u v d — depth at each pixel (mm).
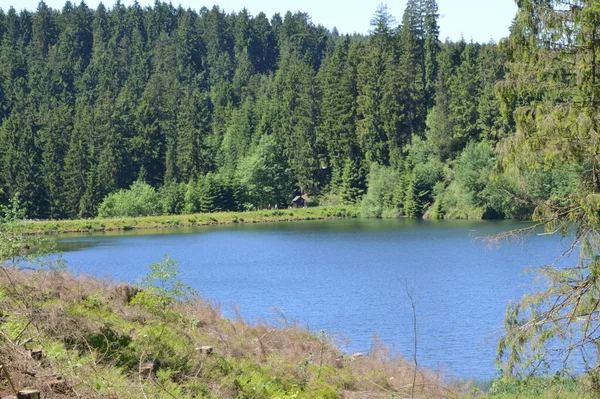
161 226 95188
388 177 96125
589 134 12055
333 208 101062
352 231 75750
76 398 9492
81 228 89312
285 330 18219
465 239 60750
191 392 11867
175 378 12375
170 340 14406
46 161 107250
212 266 48438
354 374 15477
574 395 12750
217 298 33531
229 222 98438
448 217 83312
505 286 35062
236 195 107500
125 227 92875
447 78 99500
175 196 105625
